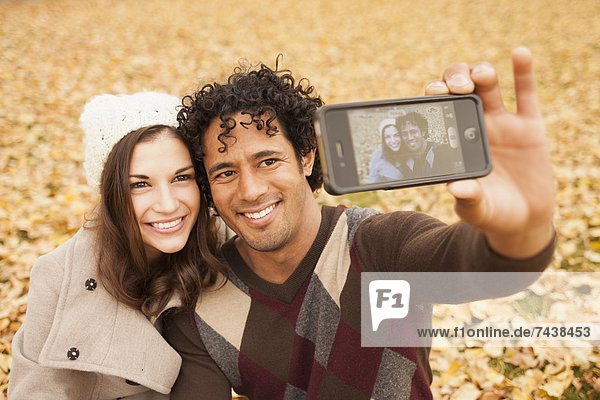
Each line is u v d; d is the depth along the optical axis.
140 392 1.89
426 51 10.15
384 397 1.61
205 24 11.30
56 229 4.07
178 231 1.72
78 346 1.69
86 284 1.76
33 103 6.43
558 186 4.75
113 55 8.72
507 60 9.43
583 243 3.84
